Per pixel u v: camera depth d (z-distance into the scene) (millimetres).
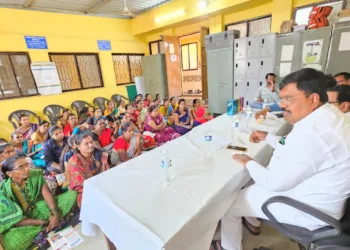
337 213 816
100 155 1747
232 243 1205
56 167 2059
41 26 4496
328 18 3287
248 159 1143
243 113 2348
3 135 4117
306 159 768
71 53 5086
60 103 4949
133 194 937
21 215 1304
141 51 6738
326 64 2994
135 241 786
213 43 4387
